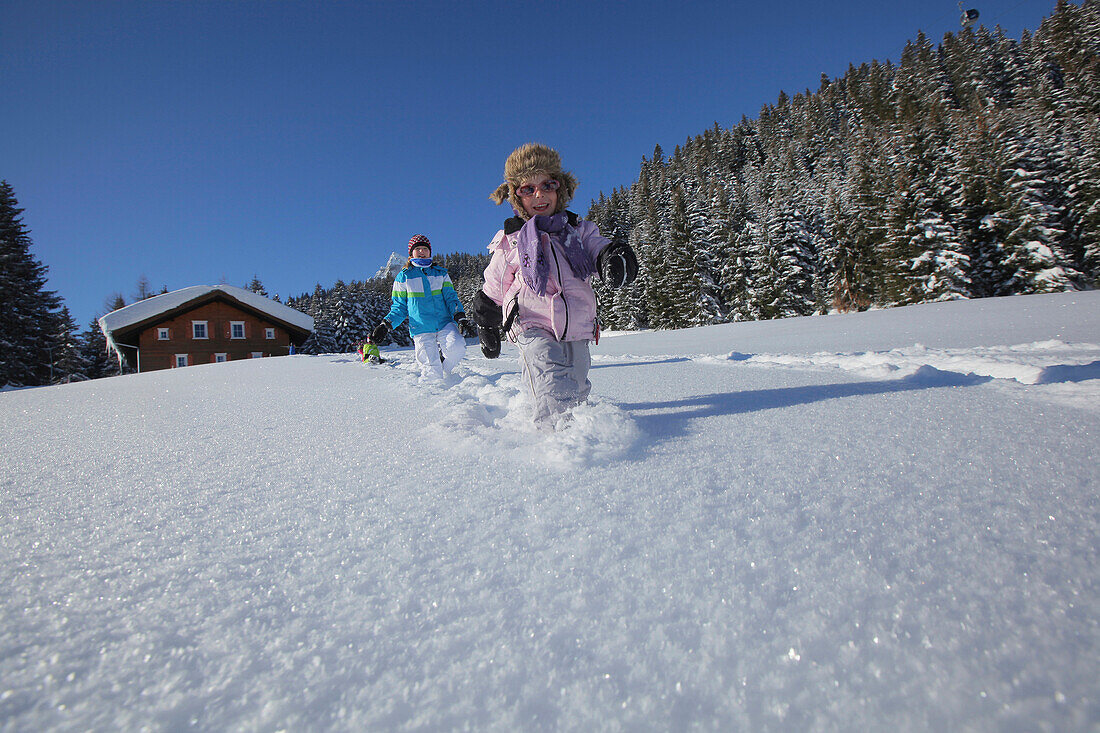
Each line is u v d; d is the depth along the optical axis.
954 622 0.64
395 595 0.76
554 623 0.68
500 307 2.27
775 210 39.16
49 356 31.66
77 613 0.73
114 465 1.62
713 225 43.62
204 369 7.77
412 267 4.63
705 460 1.37
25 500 1.26
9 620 0.71
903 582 0.73
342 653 0.64
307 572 0.84
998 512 0.95
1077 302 9.46
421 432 1.91
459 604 0.73
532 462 1.42
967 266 29.12
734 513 1.00
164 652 0.64
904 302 31.42
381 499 1.18
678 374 3.95
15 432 2.34
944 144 31.69
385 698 0.56
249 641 0.66
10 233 31.02
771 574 0.77
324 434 1.99
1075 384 2.15
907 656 0.58
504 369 5.25
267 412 2.65
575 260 2.07
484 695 0.56
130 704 0.55
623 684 0.57
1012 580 0.72
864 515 0.96
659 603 0.71
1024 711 0.50
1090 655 0.56
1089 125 31.03
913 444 1.42
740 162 98.88
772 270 39.56
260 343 30.41
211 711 0.55
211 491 1.29
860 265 36.22
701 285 42.69
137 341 28.62
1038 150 30.52
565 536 0.94
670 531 0.94
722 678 0.57
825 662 0.58
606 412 1.73
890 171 34.38
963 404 1.93
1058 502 0.98
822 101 92.06
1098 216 29.36
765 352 6.95
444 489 1.23
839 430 1.63
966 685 0.53
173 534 1.01
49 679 0.59
